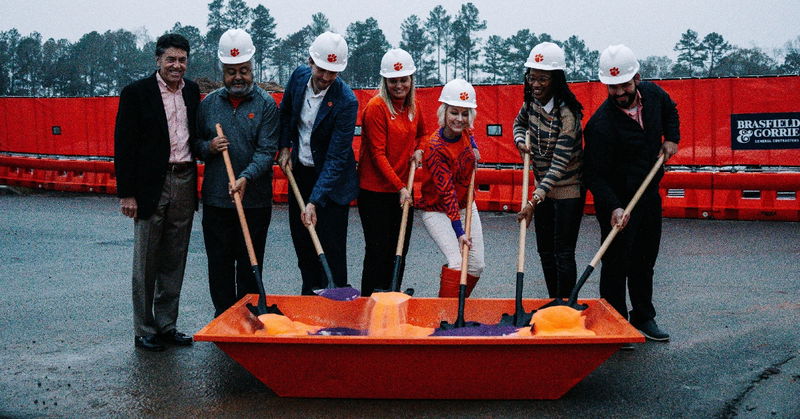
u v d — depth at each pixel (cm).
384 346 375
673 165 1134
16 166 1612
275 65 7019
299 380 396
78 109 1596
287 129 544
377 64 6706
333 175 510
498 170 1204
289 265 789
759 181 1045
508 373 387
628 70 473
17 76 6950
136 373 449
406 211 499
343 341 373
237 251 529
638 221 497
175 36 482
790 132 1080
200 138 515
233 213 521
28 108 1633
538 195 478
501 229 1023
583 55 7562
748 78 1091
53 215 1208
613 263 503
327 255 532
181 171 496
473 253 509
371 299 444
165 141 486
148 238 488
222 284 525
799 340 495
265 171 516
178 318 577
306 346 379
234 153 510
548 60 488
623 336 368
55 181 1588
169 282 507
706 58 7119
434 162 488
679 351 480
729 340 500
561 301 461
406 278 714
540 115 505
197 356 482
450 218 487
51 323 563
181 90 499
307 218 498
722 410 385
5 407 397
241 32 502
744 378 429
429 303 477
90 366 462
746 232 945
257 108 511
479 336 395
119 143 477
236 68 496
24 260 818
